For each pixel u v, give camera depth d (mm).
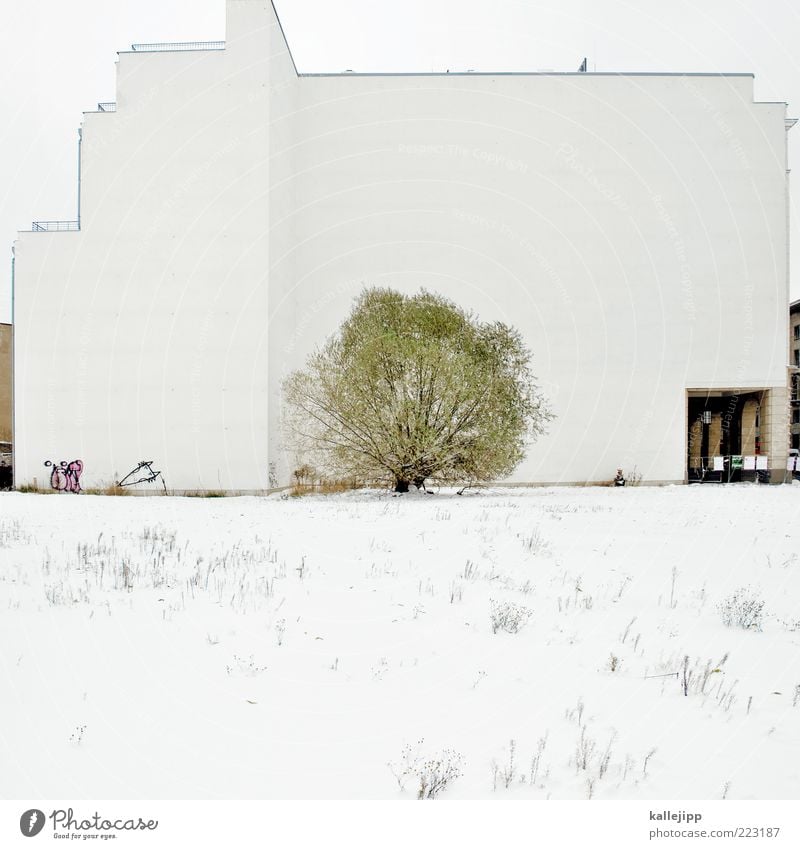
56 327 27031
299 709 5008
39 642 6285
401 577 9594
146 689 5289
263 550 11445
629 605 8227
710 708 5148
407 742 4512
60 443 26859
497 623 7145
